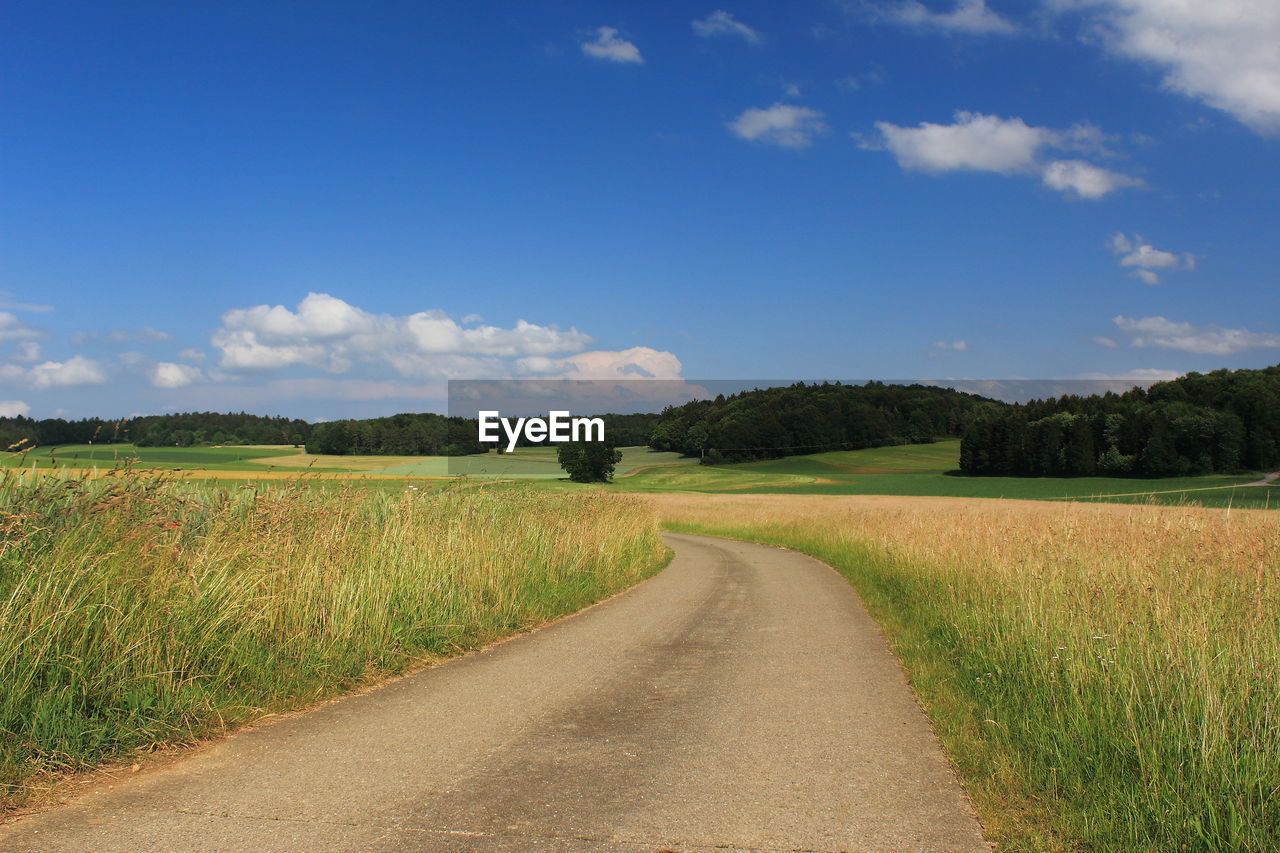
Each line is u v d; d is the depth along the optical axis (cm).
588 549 1498
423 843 371
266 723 569
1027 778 457
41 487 677
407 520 1044
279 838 373
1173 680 526
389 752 508
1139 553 975
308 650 691
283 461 5450
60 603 529
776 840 381
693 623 1079
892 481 8481
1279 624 666
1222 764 409
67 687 503
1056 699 566
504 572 1087
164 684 553
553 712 612
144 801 418
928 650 847
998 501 5712
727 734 559
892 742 542
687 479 8850
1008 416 8725
